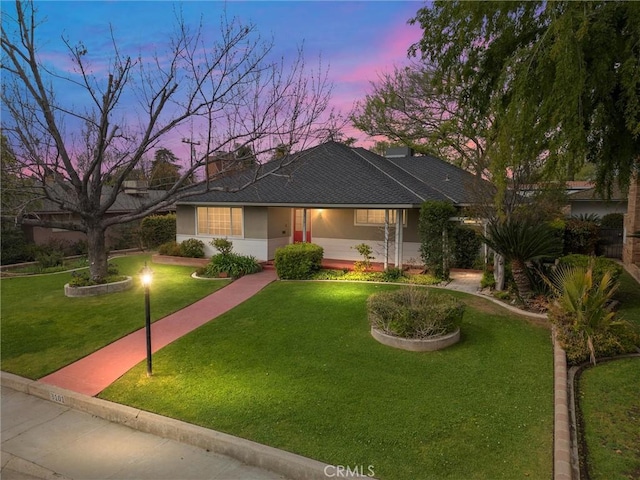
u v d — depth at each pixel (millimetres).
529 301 9406
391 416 4973
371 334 7859
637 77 4688
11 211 11539
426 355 6855
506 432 4574
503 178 5574
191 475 4281
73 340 8297
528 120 5227
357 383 5898
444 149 26625
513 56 5555
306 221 15789
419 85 23594
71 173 11156
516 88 5301
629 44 4840
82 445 4941
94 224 12070
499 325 8266
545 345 7180
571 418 4816
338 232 16516
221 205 16469
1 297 11859
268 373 6391
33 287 13156
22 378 6703
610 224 22562
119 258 19422
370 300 8102
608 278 6824
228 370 6586
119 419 5457
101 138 11000
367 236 15992
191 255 17188
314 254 13711
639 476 3773
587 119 5168
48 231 21078
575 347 6430
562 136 4875
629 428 4547
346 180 15391
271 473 4293
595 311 6602
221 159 10102
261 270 14961
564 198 10914
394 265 14734
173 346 7770
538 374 6035
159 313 9953
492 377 5965
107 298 11352
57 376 6707
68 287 11695
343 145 18609
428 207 12922
